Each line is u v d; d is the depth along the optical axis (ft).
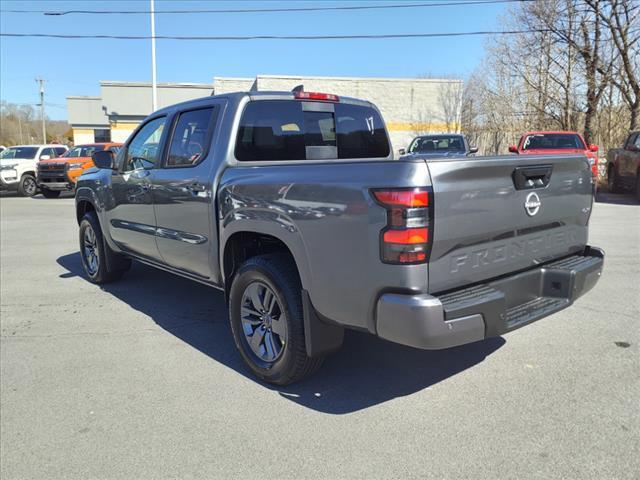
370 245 9.02
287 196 10.46
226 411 10.58
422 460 8.75
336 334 10.78
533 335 14.28
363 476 8.38
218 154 12.87
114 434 9.80
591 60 70.18
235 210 11.82
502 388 11.23
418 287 8.74
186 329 15.47
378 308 9.04
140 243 16.63
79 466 8.84
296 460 8.86
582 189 12.10
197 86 135.33
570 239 12.05
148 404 10.93
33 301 18.48
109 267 20.02
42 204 53.83
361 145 15.92
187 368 12.71
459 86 99.50
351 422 10.04
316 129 14.69
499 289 9.98
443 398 10.89
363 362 12.85
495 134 85.20
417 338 8.66
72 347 14.15
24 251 27.89
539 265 11.26
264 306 11.66
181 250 14.43
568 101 74.02
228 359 13.25
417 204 8.52
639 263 22.62
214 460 8.92
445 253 9.02
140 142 16.52
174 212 14.38
